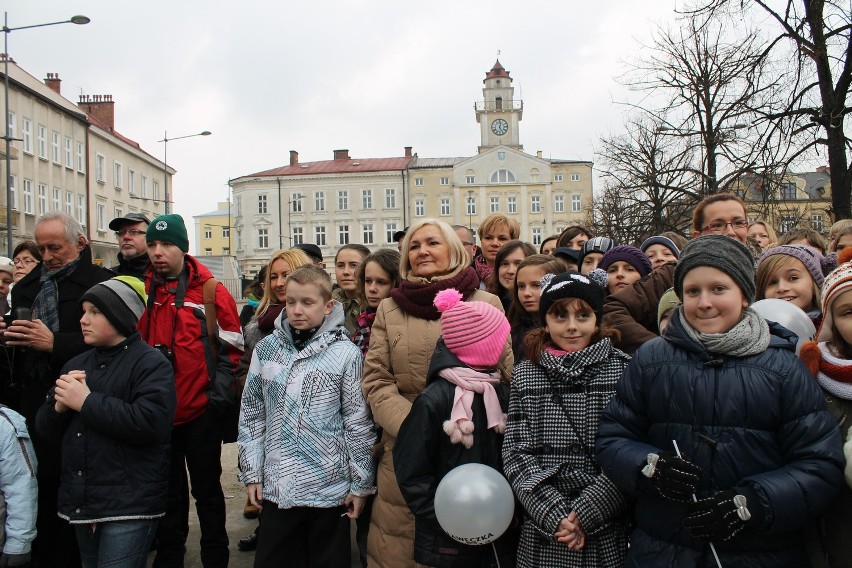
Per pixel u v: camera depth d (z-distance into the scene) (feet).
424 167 212.23
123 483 10.11
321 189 215.10
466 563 8.79
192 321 12.96
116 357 10.76
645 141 71.82
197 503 12.88
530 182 208.95
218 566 12.68
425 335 10.44
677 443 7.11
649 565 7.18
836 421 7.22
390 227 212.84
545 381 8.67
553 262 11.75
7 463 10.11
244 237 216.95
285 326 11.44
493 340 9.21
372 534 10.36
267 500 10.48
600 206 93.40
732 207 13.34
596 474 8.13
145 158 156.15
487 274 16.83
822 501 6.51
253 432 11.16
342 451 10.70
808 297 10.38
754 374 6.93
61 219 12.53
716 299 7.22
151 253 12.95
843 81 33.14
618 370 8.48
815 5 32.89
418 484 8.83
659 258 14.26
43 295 12.47
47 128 112.88
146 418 10.13
